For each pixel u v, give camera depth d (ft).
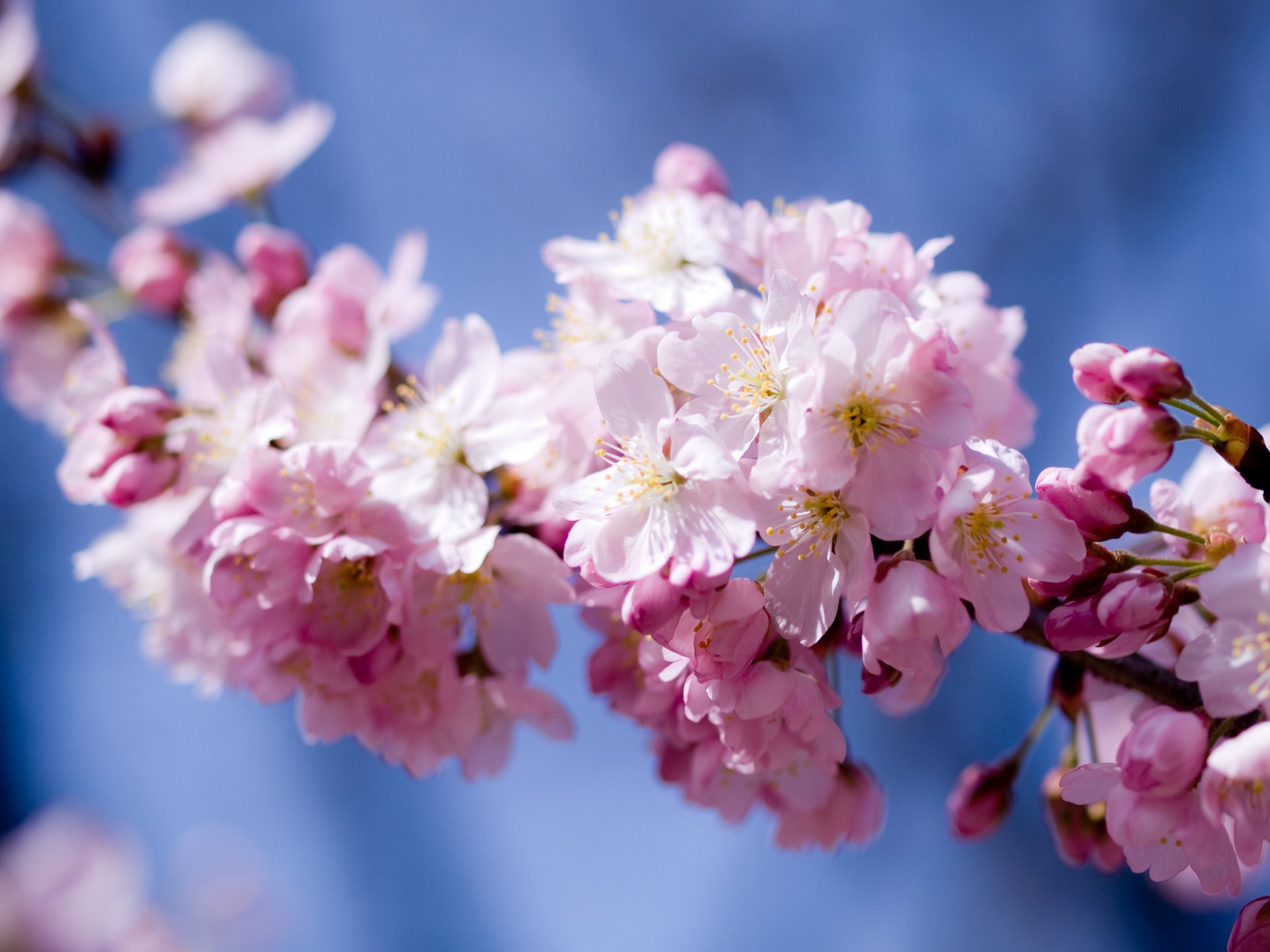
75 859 4.16
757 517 2.38
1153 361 2.36
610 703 2.52
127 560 2.69
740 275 2.49
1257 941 2.37
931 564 2.37
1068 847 2.55
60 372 3.15
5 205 3.18
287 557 2.47
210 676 2.68
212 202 2.95
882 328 2.36
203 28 3.58
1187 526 2.45
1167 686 2.48
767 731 2.43
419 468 2.52
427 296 2.70
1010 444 2.55
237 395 2.57
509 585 2.53
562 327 2.54
